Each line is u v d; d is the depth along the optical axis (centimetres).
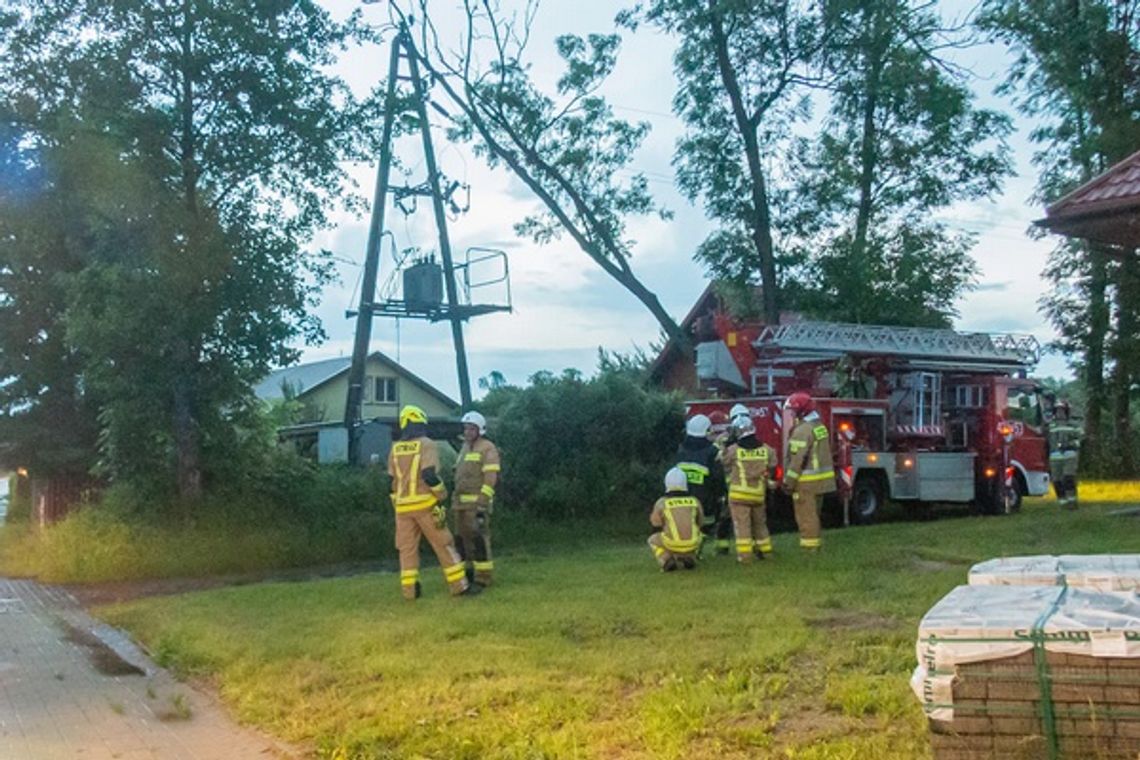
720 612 928
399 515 1096
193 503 1636
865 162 2525
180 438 1630
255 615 1055
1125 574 531
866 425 1808
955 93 2447
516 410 1966
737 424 1301
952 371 1925
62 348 1934
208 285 1577
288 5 1565
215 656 886
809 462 1294
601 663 764
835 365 1811
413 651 838
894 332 1834
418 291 2269
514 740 611
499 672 764
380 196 2244
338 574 1512
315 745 643
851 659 731
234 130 1567
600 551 1559
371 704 703
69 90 1527
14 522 2495
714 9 2336
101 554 1531
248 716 716
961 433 1994
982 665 445
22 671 912
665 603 981
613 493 1930
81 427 1962
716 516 1337
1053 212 1269
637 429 1983
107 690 833
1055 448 2106
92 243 1677
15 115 1523
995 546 1309
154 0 1496
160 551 1551
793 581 1083
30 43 1500
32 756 652
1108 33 2298
